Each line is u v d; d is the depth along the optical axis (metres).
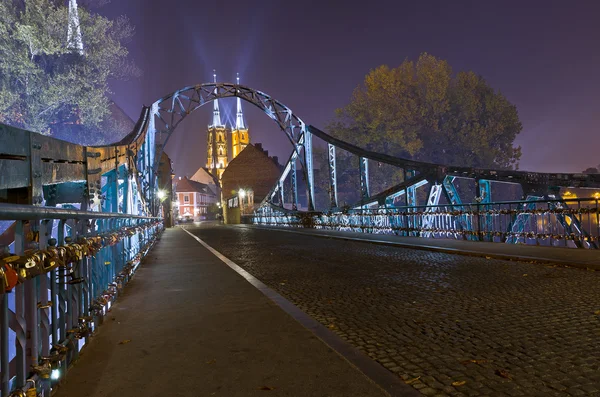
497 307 5.33
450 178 17.58
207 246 16.61
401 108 49.72
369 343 4.06
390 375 3.13
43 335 2.54
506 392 2.89
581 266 7.93
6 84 18.58
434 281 7.30
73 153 4.45
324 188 55.97
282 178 41.12
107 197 8.17
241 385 2.92
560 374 3.19
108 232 4.92
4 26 18.22
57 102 20.05
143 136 19.58
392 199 21.77
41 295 2.53
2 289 1.75
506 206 15.59
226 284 7.23
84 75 21.30
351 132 51.91
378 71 50.97
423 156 52.75
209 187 123.19
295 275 8.70
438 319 4.88
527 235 12.02
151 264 10.41
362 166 25.45
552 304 5.38
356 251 13.16
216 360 3.41
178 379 3.03
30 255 2.12
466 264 9.18
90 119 21.70
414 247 13.02
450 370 3.31
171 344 3.85
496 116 54.31
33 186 2.97
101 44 21.66
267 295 6.18
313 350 3.63
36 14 19.09
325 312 5.42
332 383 2.94
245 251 14.43
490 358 3.56
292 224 35.69
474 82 53.19
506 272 7.93
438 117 52.91
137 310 5.28
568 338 4.03
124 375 3.11
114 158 8.10
